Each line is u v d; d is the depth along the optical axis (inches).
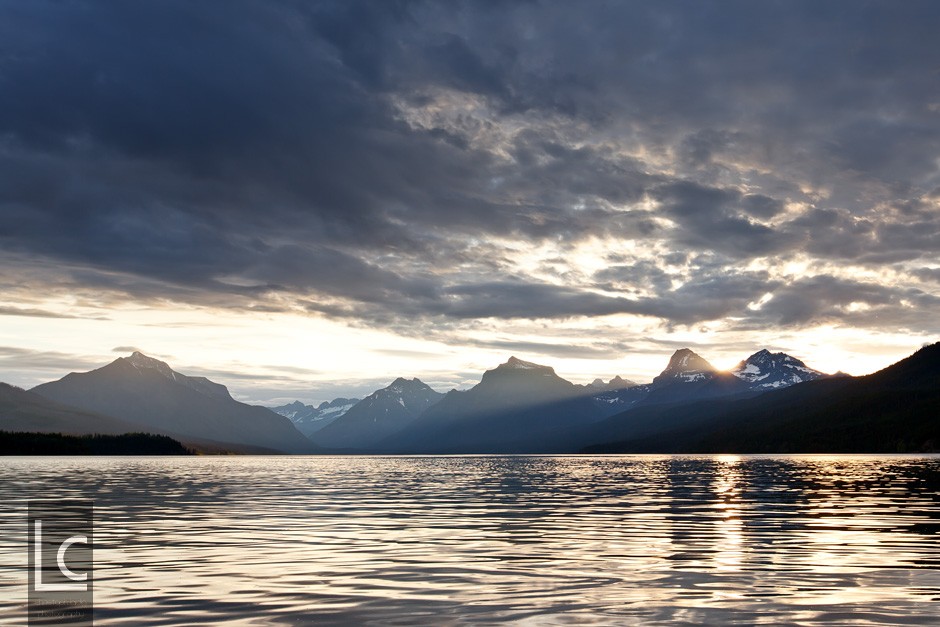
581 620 747.4
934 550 1186.6
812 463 6181.1
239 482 3703.3
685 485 3213.6
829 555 1143.0
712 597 847.7
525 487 3238.2
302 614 776.3
